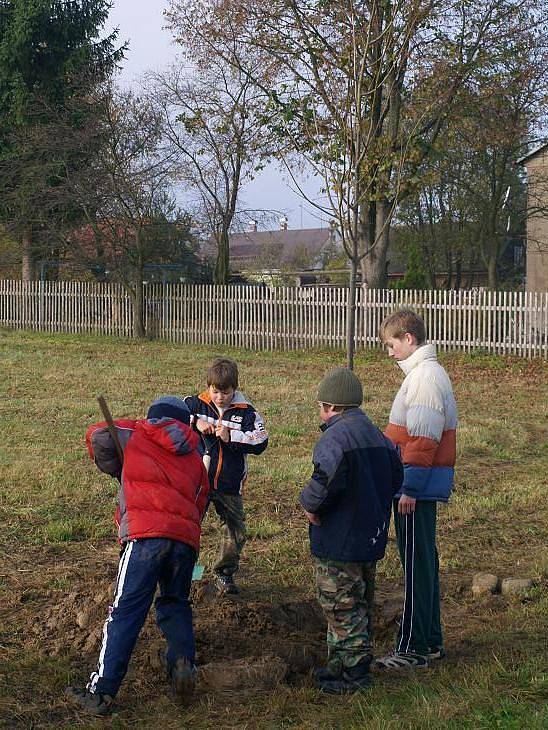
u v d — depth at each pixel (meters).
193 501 4.50
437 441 4.64
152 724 4.09
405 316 4.77
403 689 4.34
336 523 4.38
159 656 4.69
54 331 27.89
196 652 4.93
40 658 4.79
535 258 32.09
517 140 28.69
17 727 4.03
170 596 4.42
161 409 4.71
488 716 3.84
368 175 11.71
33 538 7.18
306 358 21.62
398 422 4.82
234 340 24.36
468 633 5.34
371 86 11.78
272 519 7.91
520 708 3.90
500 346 21.30
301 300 23.42
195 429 5.60
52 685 4.46
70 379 16.92
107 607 5.29
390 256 48.28
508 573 6.67
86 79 28.05
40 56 32.16
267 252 60.12
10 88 31.72
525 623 5.46
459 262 43.62
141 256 26.00
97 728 4.01
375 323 22.67
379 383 17.42
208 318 24.83
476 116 24.30
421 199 40.28
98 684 4.20
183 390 15.73
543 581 6.44
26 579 6.18
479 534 7.67
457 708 3.95
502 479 9.68
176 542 4.37
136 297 25.88
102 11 32.78
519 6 22.20
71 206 29.36
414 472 4.64
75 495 8.45
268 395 15.45
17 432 11.55
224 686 4.50
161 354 22.05
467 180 35.50
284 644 5.00
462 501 8.65
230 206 30.98
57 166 27.58
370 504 4.37
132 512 4.38
